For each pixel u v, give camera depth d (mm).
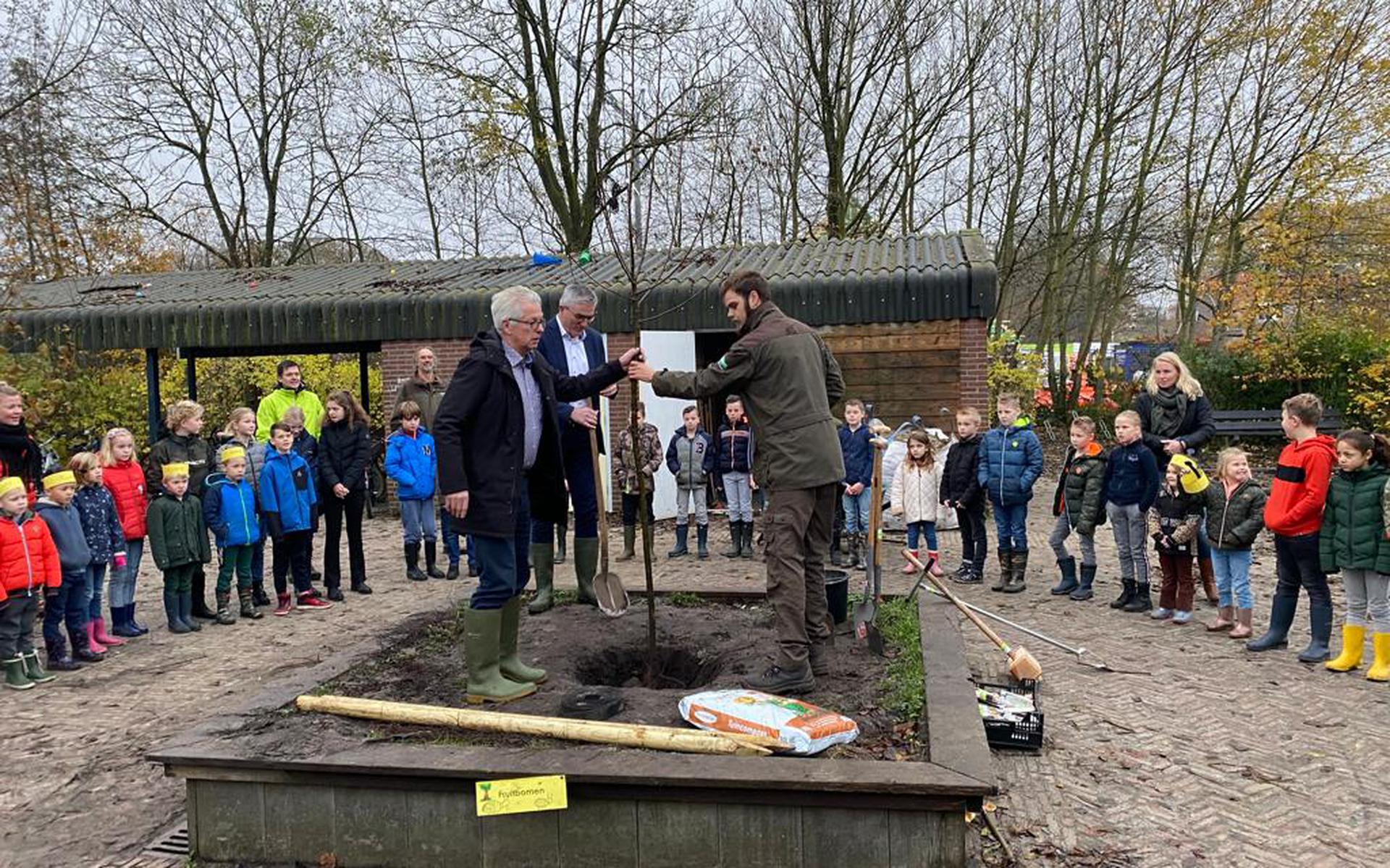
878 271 11430
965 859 3070
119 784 4273
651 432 9305
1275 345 17141
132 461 6965
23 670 5699
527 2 18172
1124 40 19109
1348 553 5262
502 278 13625
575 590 6238
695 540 10477
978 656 5883
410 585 8523
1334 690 5102
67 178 17078
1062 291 23516
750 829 3117
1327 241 18234
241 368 18078
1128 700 5004
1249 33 18766
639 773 3121
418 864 3328
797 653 4137
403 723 3797
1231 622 6352
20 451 6871
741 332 4305
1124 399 19625
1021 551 7672
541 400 4441
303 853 3428
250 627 7070
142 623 7297
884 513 10617
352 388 18266
